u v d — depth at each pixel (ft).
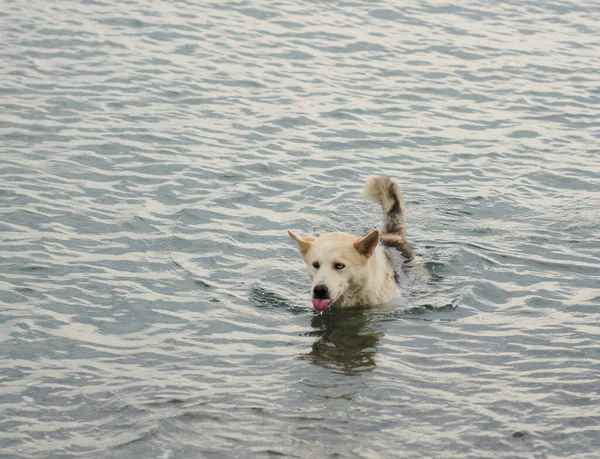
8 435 23.58
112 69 56.65
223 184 42.63
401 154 47.19
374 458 22.61
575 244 36.83
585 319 30.45
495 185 43.47
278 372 27.20
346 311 31.89
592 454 22.70
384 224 38.14
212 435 23.62
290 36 63.98
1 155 44.50
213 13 67.72
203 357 28.09
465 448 23.03
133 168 43.96
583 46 64.75
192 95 53.62
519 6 72.43
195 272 34.22
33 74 55.11
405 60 60.80
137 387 26.11
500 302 32.14
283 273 34.63
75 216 38.55
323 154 46.80
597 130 51.06
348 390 26.00
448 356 28.17
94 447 23.09
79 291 32.24
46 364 27.37
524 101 55.06
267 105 52.80
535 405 25.04
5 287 32.22
